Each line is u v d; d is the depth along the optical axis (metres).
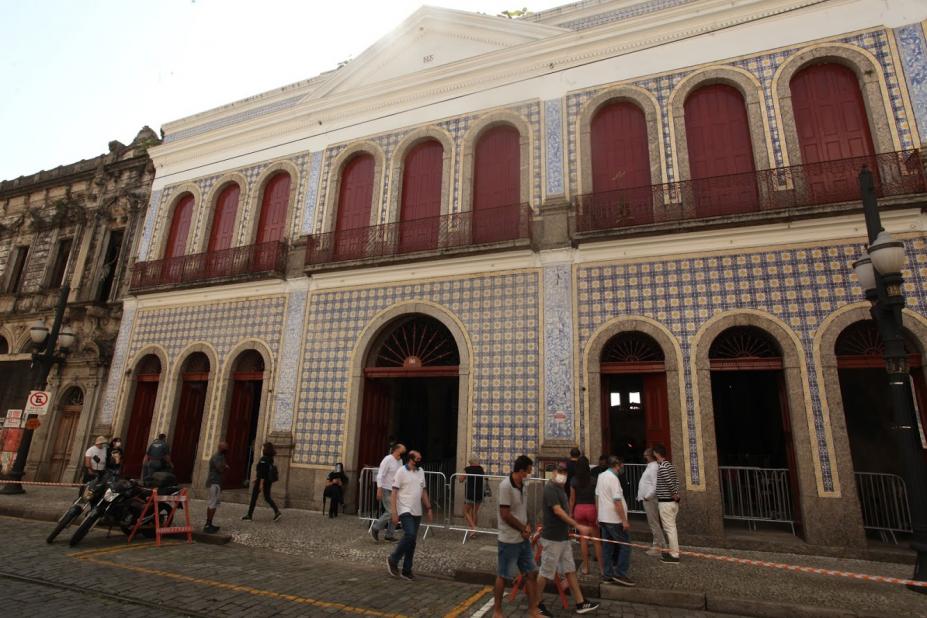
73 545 6.88
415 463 6.26
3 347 16.38
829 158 8.55
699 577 5.82
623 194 9.41
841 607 4.88
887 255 5.75
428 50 12.33
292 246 12.08
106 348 13.99
